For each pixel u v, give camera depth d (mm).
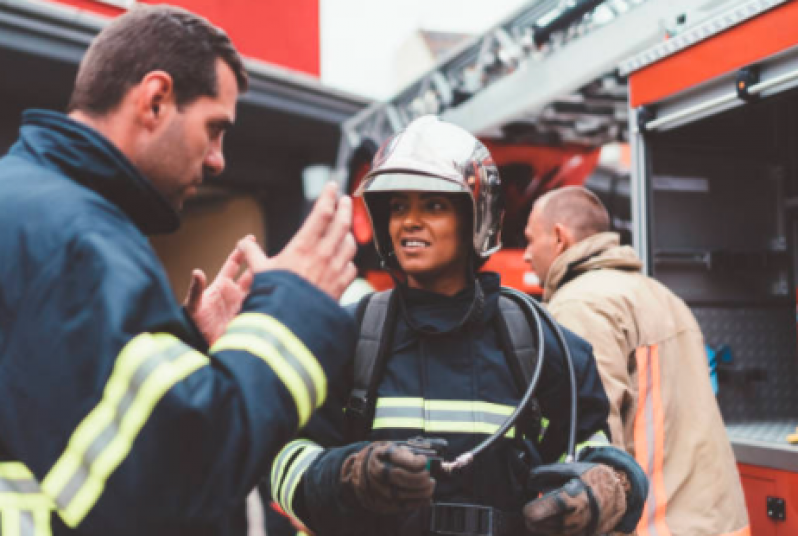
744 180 2363
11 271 651
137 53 746
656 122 2086
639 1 3771
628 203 6254
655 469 1554
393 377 1038
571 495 875
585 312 1549
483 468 969
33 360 619
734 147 2309
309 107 7465
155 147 756
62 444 607
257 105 7195
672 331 1640
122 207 750
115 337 605
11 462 666
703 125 2221
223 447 618
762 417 2322
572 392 1033
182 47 756
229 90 811
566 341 1109
